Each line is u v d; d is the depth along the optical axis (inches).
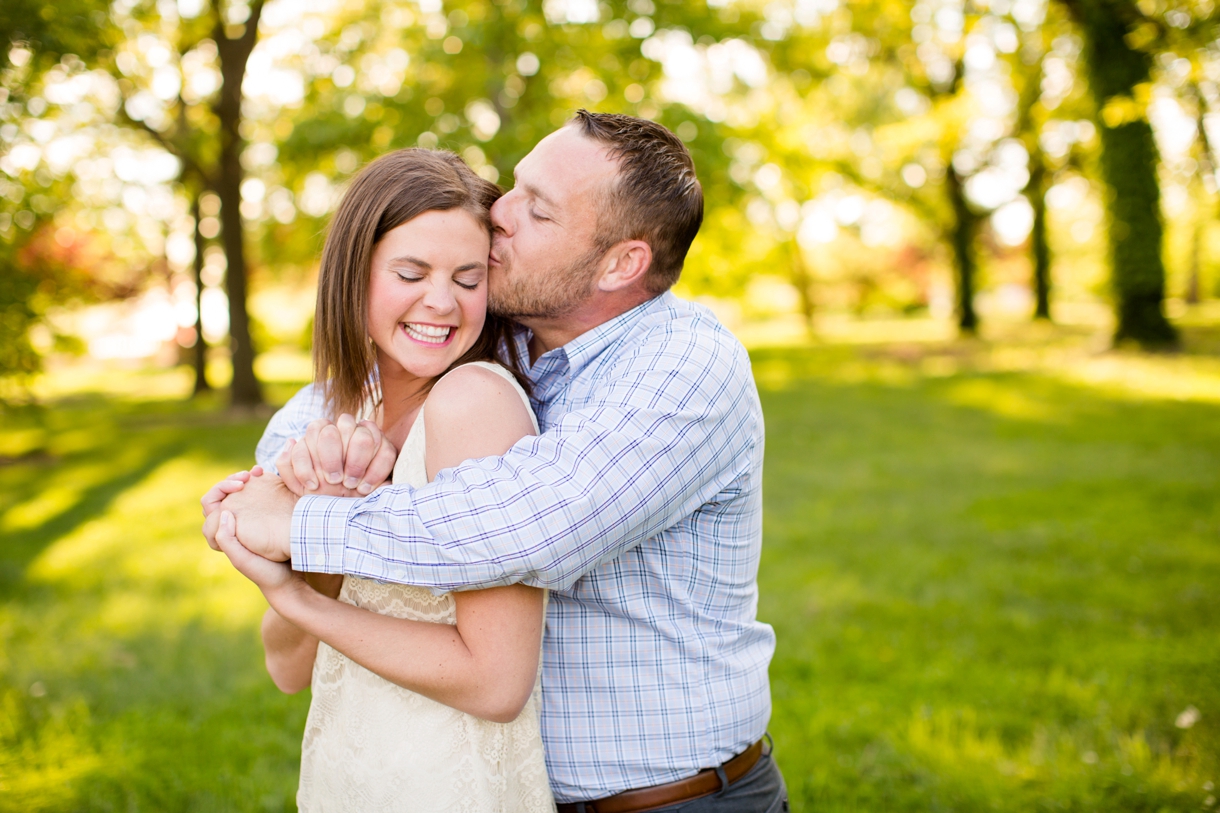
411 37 515.2
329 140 482.9
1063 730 136.4
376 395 65.4
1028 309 1592.0
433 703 55.9
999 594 193.8
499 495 51.1
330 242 59.7
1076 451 335.9
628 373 57.9
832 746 134.8
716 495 60.0
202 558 248.4
